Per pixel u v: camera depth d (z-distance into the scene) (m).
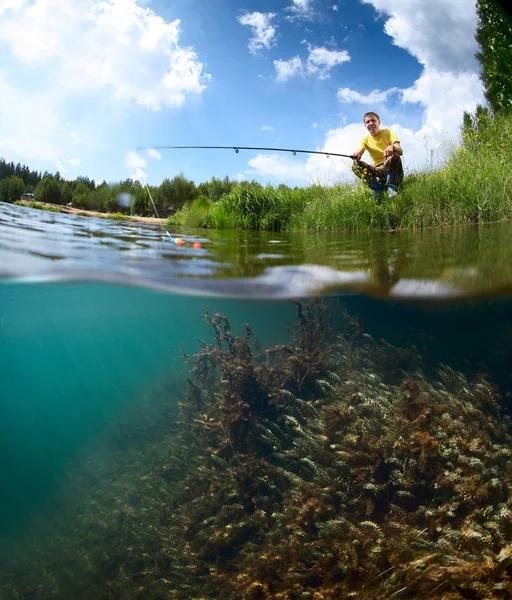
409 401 1.99
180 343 5.17
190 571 1.80
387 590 1.32
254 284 2.73
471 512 1.51
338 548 1.52
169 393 3.25
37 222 5.54
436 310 3.10
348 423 2.06
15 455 3.15
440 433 1.82
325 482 1.87
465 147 6.07
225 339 2.68
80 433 3.12
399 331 3.60
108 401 3.38
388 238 4.32
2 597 1.81
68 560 1.97
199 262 3.31
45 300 3.32
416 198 5.07
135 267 2.93
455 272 2.60
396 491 1.74
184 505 2.13
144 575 1.84
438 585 1.26
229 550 1.88
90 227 5.54
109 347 5.59
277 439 2.21
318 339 2.70
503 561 1.25
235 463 2.19
